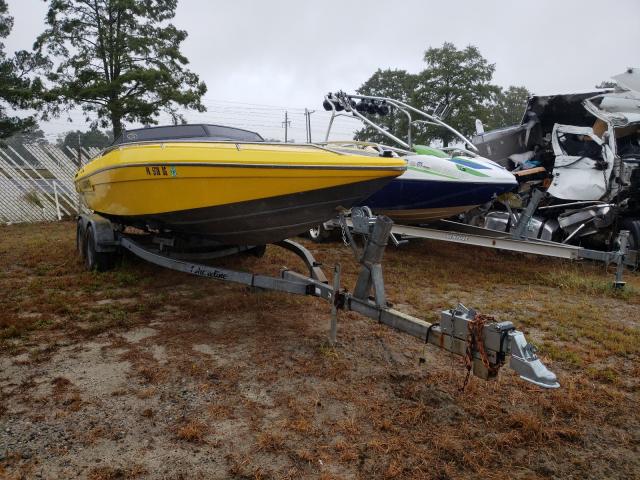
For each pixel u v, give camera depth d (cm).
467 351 264
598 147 762
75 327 392
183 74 2053
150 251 494
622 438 257
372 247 350
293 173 369
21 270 590
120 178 479
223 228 441
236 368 323
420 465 227
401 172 373
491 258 784
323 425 257
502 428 261
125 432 245
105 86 1797
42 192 1253
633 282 638
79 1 1905
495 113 3922
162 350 351
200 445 237
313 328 409
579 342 401
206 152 401
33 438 237
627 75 770
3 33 2373
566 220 780
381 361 342
